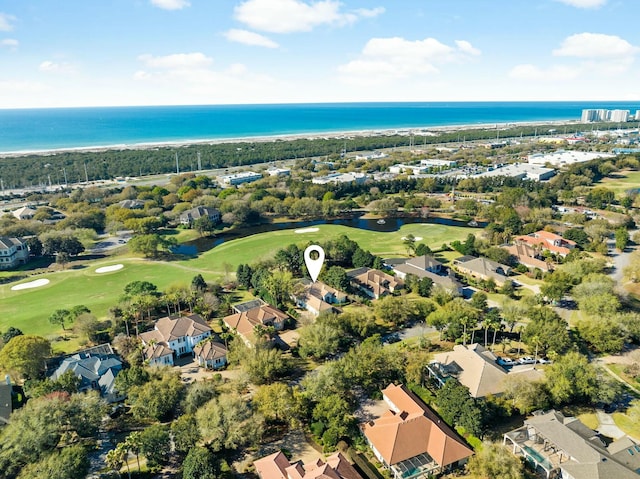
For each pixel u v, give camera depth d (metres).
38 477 63.94
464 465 72.69
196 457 68.12
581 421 80.38
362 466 73.19
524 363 99.88
